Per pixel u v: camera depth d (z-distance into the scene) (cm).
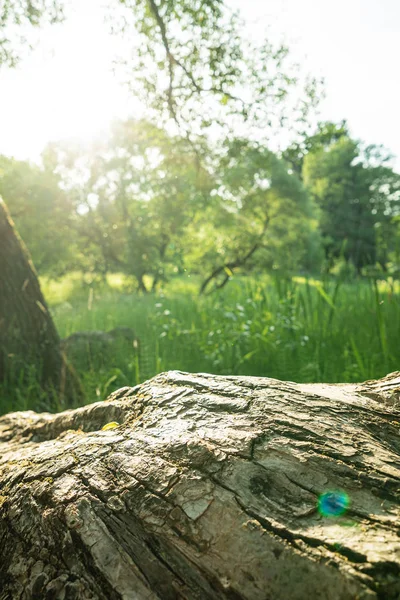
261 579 111
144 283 2034
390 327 507
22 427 247
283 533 115
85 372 529
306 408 158
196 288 1309
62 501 145
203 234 1838
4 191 2053
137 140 1831
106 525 135
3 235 502
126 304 1034
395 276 584
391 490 122
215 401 166
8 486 167
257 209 1975
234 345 489
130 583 124
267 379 182
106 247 2114
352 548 107
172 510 129
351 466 131
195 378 187
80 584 129
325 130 770
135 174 1998
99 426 192
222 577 115
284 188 2108
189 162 1011
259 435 144
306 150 772
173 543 125
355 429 148
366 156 5022
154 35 664
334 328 523
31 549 145
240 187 1675
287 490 127
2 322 479
